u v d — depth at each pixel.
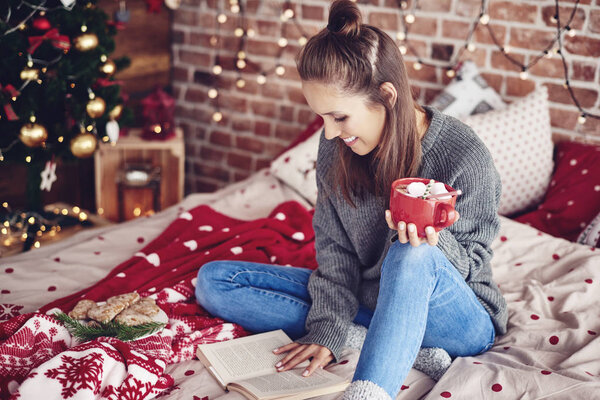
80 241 2.04
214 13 2.93
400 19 2.51
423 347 1.35
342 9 1.14
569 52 2.22
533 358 1.30
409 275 1.09
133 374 1.21
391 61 1.13
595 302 1.55
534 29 2.27
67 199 2.88
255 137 3.02
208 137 3.15
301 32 2.74
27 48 1.99
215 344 1.38
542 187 2.22
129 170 2.69
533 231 1.96
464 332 1.28
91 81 2.16
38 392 1.13
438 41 2.46
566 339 1.38
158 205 2.72
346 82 1.10
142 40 2.96
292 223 2.12
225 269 1.48
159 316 1.46
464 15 2.38
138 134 2.82
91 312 1.43
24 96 2.01
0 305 1.56
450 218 1.02
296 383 1.21
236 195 2.33
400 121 1.17
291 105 2.87
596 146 2.21
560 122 2.31
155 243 1.98
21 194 2.63
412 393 1.25
